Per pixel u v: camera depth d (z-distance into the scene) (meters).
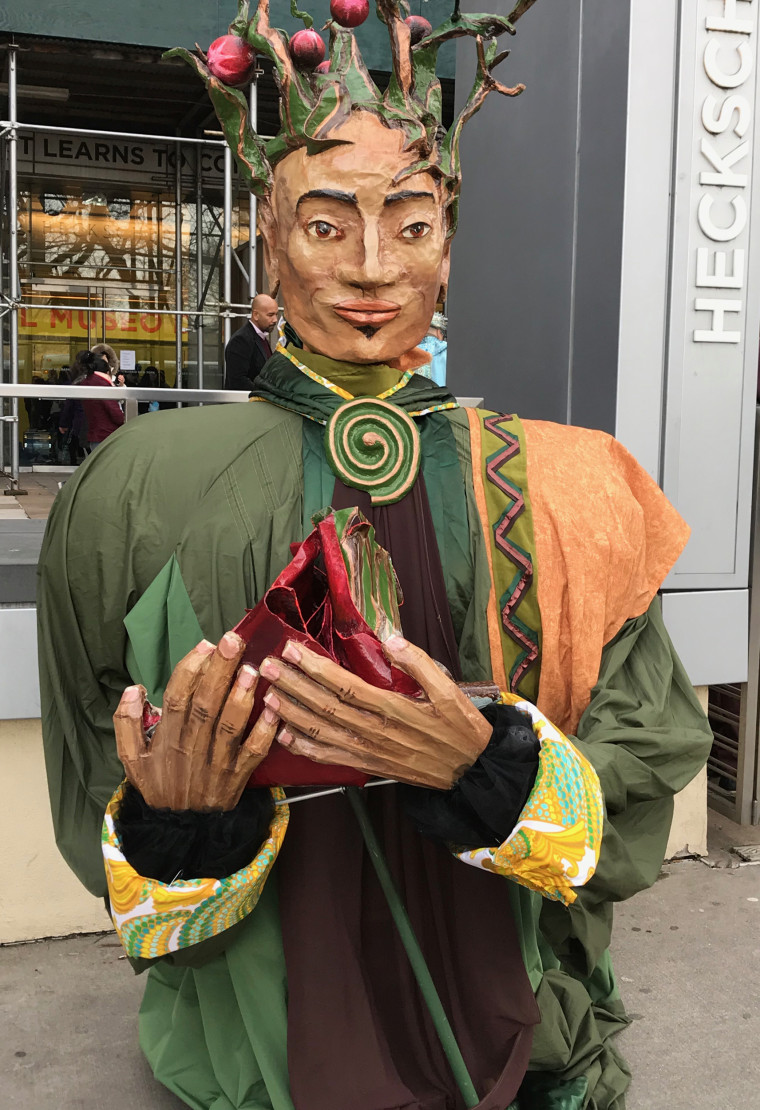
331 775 1.33
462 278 3.63
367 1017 1.51
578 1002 1.95
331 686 1.22
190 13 6.75
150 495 1.54
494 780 1.31
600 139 2.91
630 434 2.93
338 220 1.50
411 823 1.59
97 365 8.77
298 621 1.30
